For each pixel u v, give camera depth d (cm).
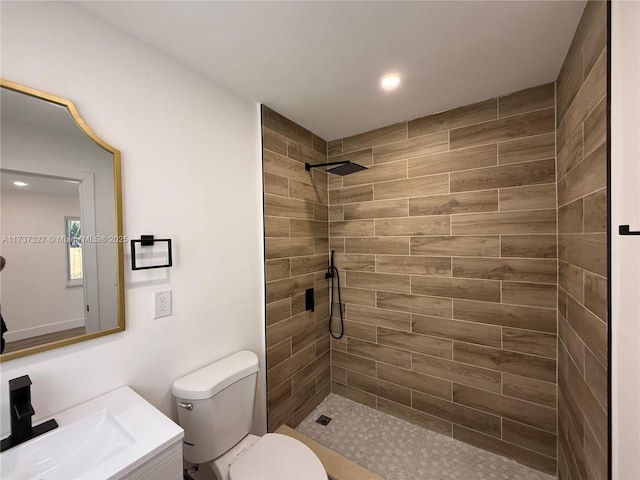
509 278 160
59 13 95
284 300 186
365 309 213
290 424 190
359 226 214
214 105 146
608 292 88
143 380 117
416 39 116
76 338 98
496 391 166
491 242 165
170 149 127
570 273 126
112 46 108
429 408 188
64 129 95
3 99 84
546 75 142
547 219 150
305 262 204
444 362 182
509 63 132
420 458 166
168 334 126
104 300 105
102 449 89
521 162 156
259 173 171
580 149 111
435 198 182
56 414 94
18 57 86
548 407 152
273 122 178
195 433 121
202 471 138
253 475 112
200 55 126
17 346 86
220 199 149
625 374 79
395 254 199
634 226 74
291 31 111
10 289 85
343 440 181
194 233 137
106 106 106
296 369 196
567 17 104
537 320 154
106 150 105
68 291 96
